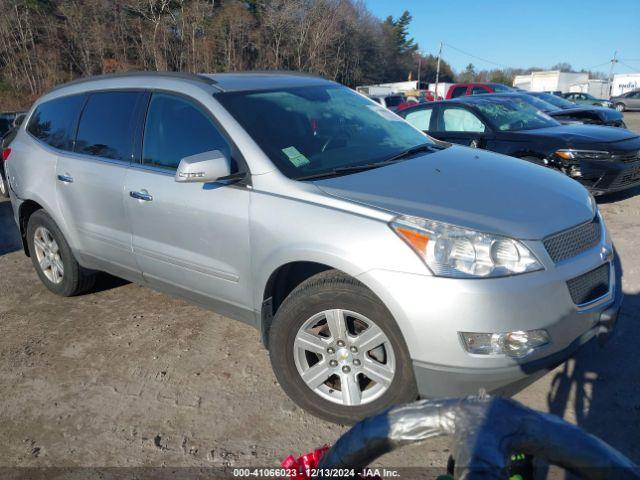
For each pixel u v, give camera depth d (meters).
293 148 3.22
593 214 2.94
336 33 68.81
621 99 29.97
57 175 4.27
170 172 3.50
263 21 63.50
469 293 2.38
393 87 43.59
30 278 5.32
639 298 4.15
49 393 3.31
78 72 54.62
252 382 3.30
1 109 44.25
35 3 53.00
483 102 7.73
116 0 56.59
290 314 2.84
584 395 2.98
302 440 2.78
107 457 2.73
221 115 3.30
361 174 3.06
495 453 0.97
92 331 4.08
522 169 3.34
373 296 2.61
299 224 2.79
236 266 3.15
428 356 2.47
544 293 2.44
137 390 3.29
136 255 3.76
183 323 4.12
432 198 2.73
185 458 2.69
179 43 60.19
